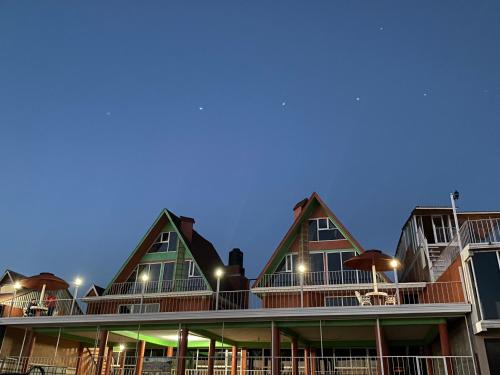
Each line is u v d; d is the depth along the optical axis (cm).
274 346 1623
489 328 1312
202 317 1700
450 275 1655
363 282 2177
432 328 1725
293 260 2336
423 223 2244
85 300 2470
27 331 2100
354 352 2175
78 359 2302
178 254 2522
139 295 2378
